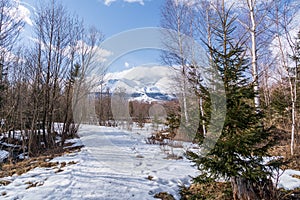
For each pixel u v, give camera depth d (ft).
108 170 17.90
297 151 24.26
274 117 37.42
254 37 24.31
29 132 37.60
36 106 37.09
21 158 31.53
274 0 26.37
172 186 15.48
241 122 11.66
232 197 12.79
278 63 36.06
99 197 12.80
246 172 11.37
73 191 13.50
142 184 15.15
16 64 39.75
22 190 13.80
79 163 20.30
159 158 21.68
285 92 39.45
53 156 25.05
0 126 36.52
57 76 40.57
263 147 12.00
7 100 37.88
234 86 12.23
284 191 13.62
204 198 13.26
